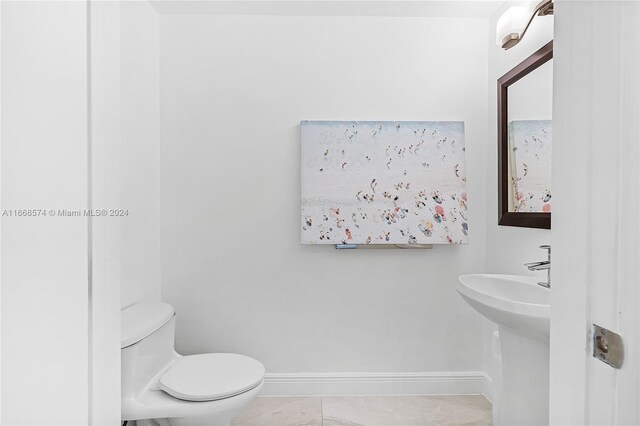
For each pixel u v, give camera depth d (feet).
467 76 8.29
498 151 7.57
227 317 8.26
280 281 8.27
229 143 8.24
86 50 2.15
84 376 2.12
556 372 1.93
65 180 2.01
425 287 8.31
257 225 8.26
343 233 8.06
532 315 4.22
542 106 6.17
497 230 7.82
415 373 8.28
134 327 5.71
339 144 8.12
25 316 1.81
